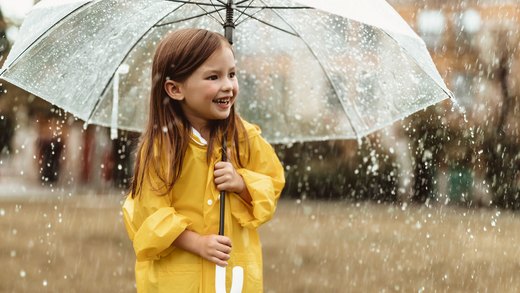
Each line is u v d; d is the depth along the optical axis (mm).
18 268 5059
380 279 4996
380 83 2633
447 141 16641
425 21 19438
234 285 1871
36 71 2367
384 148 16938
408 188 16875
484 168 16641
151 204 1930
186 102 2021
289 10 2646
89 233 7703
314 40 2744
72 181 24328
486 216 13125
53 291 4230
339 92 2854
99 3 2334
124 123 2785
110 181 24188
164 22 2688
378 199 17094
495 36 18562
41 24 2223
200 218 1993
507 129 17188
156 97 2049
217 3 2586
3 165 24453
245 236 2068
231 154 2123
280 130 3119
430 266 5734
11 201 14336
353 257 6156
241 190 2059
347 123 2943
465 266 5797
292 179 17859
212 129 2074
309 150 18000
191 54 1956
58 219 9625
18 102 20250
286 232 8375
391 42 2453
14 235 7293
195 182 2002
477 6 18922
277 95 3031
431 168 16656
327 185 17578
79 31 2377
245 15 2744
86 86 2562
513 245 7703
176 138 1988
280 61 2947
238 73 3018
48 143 24188
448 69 18438
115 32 2512
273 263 5648
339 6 1878
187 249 1927
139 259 1895
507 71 18031
